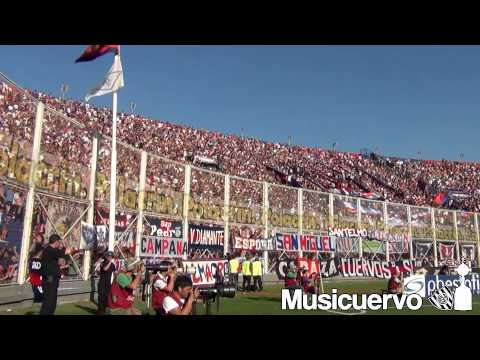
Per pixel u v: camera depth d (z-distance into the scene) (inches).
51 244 442.0
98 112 1776.6
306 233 1317.7
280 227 1249.4
